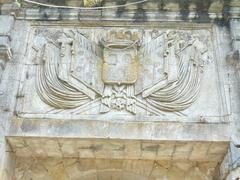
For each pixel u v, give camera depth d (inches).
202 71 377.1
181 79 368.2
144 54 384.5
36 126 346.3
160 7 404.5
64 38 392.8
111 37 389.4
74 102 358.9
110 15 403.5
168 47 386.0
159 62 379.2
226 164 341.4
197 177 383.6
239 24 386.9
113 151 369.1
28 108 359.6
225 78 367.2
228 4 397.7
